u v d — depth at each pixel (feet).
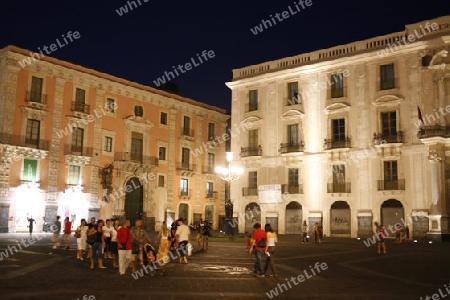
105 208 121.60
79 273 39.01
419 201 95.45
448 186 92.32
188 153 148.56
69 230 61.77
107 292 30.14
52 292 29.63
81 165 117.60
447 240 90.17
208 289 32.14
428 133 94.12
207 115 157.07
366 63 106.73
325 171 109.19
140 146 133.69
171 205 139.85
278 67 121.90
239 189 123.24
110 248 45.80
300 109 115.14
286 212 114.62
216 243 80.23
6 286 31.58
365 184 103.14
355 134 106.11
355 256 59.11
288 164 115.03
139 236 40.34
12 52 103.96
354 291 32.32
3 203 100.58
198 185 150.00
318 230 88.43
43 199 108.37
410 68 100.22
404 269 45.37
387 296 30.48
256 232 39.47
